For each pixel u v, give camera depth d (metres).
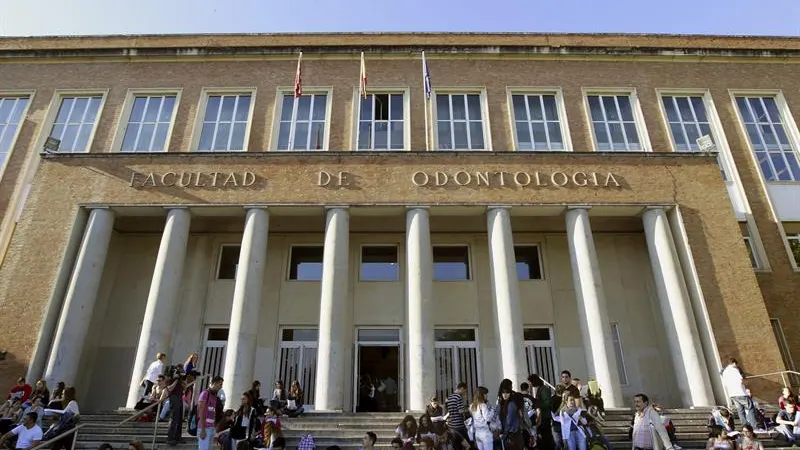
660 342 17.73
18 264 15.73
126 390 16.88
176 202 16.75
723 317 15.57
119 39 22.44
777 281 18.22
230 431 9.80
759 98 21.94
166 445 10.54
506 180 17.30
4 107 20.88
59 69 21.36
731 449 9.88
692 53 22.02
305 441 9.73
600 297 15.70
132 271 18.39
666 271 16.11
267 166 17.38
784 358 17.17
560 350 17.62
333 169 17.36
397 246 19.17
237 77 21.16
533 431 9.46
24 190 18.92
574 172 17.50
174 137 19.81
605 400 14.38
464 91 21.23
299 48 21.53
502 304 15.45
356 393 17.06
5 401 13.84
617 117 21.05
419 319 15.05
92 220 16.36
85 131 20.31
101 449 7.86
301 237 19.11
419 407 13.98
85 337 15.12
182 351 17.33
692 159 17.88
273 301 18.12
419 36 22.97
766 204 19.55
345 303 15.54
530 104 21.19
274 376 17.17
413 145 19.75
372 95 21.08
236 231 18.91
